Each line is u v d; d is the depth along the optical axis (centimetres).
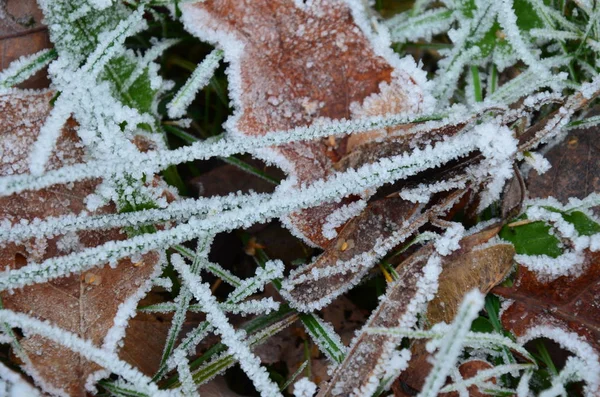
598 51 39
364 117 38
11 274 36
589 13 39
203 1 38
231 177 39
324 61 38
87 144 37
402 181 37
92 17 38
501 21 39
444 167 37
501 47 39
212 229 37
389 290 37
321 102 38
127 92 38
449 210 38
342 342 39
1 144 36
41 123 37
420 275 36
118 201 37
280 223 39
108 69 38
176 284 38
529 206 38
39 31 38
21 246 36
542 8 39
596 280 37
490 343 37
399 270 37
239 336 37
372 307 39
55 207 37
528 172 38
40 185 36
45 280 36
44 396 36
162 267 38
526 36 39
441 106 39
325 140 38
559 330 37
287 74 38
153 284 37
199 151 37
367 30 38
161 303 37
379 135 37
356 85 38
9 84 37
